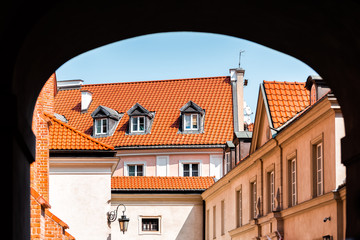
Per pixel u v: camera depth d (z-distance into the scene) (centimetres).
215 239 4356
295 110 3095
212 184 4534
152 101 6003
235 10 1180
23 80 1041
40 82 1200
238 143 3994
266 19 1191
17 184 1009
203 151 5516
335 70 1199
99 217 3259
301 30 1166
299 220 2639
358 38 1020
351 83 1145
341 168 2212
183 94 6009
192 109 5669
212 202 4447
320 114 2339
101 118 5881
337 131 2214
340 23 1031
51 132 3319
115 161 3288
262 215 3200
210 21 1258
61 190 3269
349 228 1141
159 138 5628
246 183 3562
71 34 1131
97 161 3272
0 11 888
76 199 3266
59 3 962
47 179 2495
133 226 4647
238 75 5959
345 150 1182
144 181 4709
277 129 2938
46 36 1048
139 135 5703
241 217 3694
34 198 2109
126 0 1088
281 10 1112
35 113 2372
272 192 3119
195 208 4684
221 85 6016
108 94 6238
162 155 5578
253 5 1134
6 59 944
